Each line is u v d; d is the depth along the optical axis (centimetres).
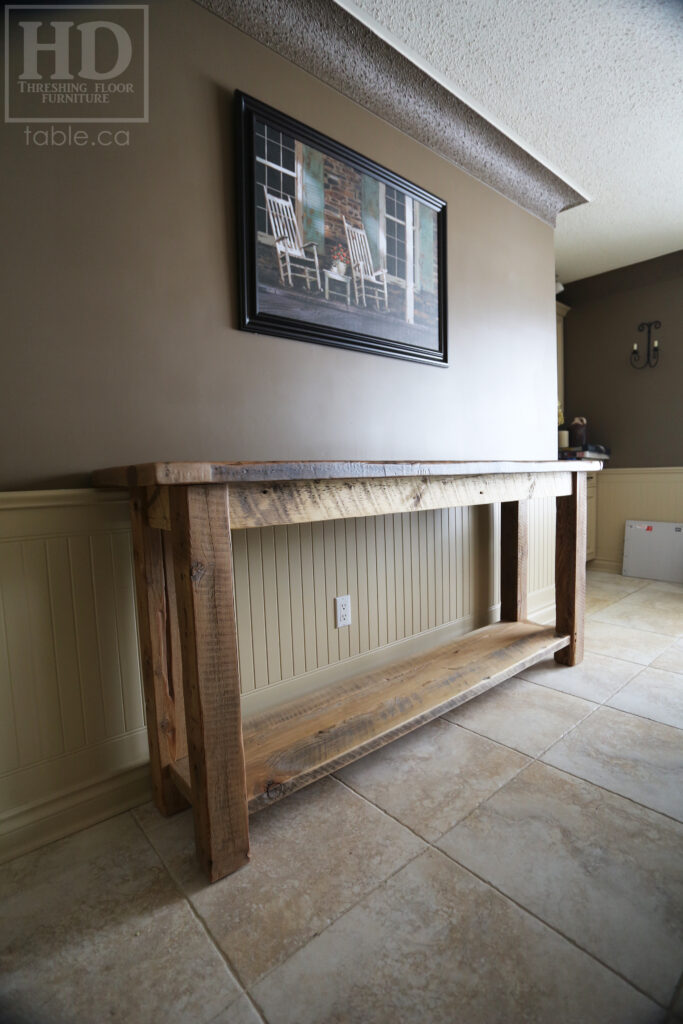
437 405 214
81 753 121
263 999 78
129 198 127
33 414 115
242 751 104
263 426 156
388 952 85
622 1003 75
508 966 82
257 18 148
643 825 114
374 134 185
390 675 169
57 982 81
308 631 171
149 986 80
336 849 109
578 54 175
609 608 302
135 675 130
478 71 183
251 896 98
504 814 119
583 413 418
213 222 143
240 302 148
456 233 221
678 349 364
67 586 118
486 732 158
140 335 130
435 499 139
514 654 187
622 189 267
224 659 99
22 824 112
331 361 175
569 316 420
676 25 163
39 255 114
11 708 111
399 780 134
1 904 98
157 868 106
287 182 158
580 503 203
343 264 175
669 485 374
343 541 181
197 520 94
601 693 184
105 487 121
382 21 159
